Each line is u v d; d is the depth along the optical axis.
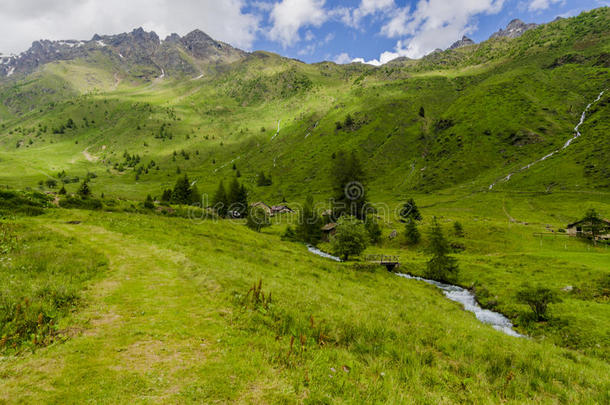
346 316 13.32
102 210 52.88
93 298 11.66
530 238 80.00
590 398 8.56
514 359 11.04
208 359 7.40
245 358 7.58
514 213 120.00
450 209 136.62
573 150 163.25
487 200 140.25
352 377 7.43
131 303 11.55
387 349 9.95
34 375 6.12
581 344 26.56
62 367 6.52
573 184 134.62
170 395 5.75
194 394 5.80
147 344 8.05
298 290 18.67
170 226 44.41
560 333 29.05
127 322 9.52
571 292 38.59
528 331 30.91
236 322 10.28
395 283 40.66
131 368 6.71
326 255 80.56
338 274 37.38
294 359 7.77
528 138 191.25
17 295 10.01
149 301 11.97
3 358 6.55
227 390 6.05
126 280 15.05
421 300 32.12
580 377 10.27
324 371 7.42
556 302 34.91
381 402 6.32
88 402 5.35
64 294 10.97
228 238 48.94
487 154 193.12
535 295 33.06
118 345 7.85
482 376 9.00
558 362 12.15
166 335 8.71
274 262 32.38
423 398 6.95
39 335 7.64
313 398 6.09
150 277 16.11
